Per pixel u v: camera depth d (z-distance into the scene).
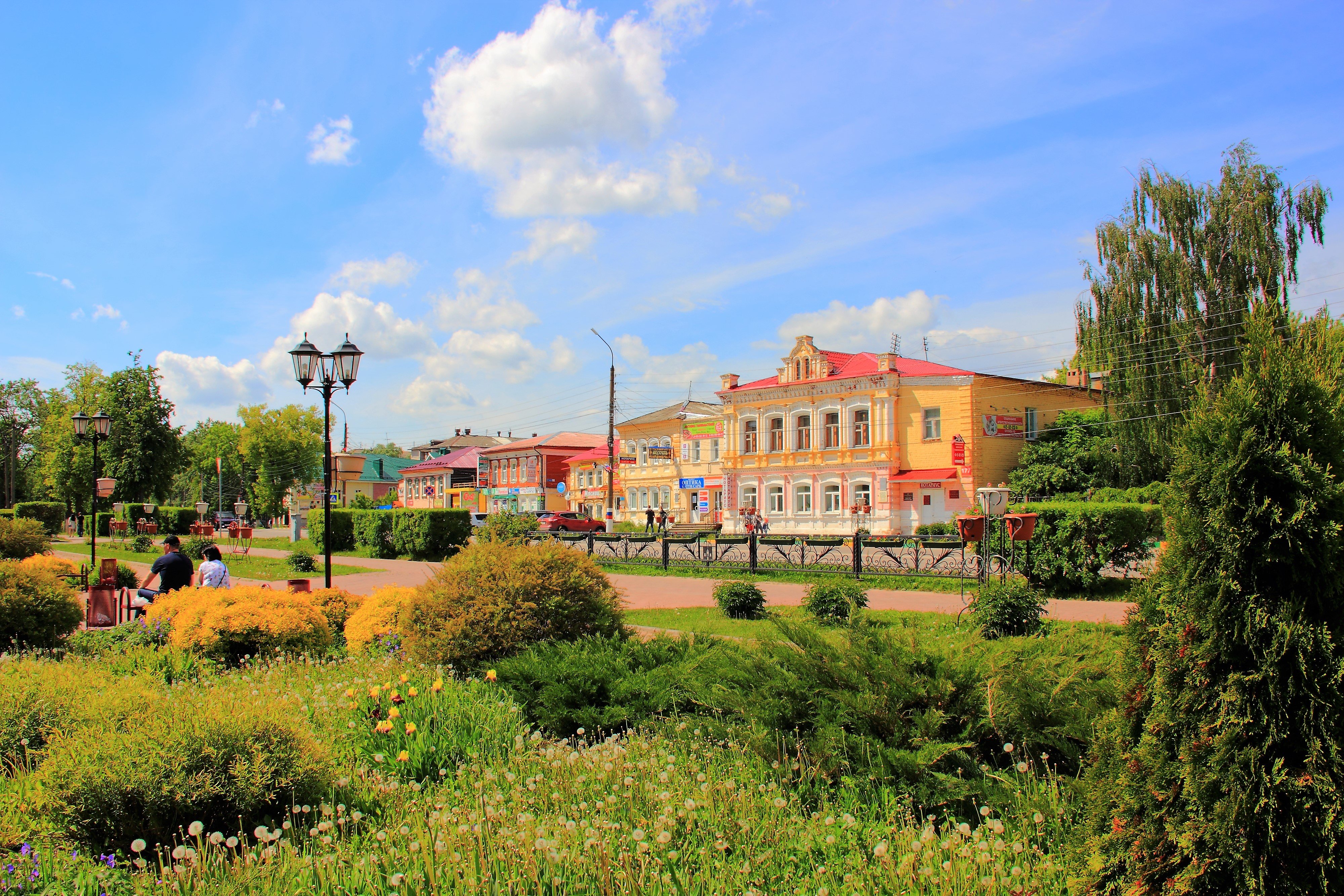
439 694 5.61
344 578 22.70
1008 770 4.25
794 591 16.61
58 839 3.59
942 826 3.78
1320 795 2.55
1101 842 2.94
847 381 39.69
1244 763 2.68
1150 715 2.88
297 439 76.88
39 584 9.37
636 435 54.06
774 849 3.46
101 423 22.34
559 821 3.62
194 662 7.76
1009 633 9.56
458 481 76.31
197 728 3.95
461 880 3.17
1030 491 34.50
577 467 59.84
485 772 4.38
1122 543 13.84
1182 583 2.88
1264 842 2.62
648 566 22.44
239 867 3.27
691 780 4.26
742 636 10.59
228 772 3.85
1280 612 2.70
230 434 80.19
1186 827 2.71
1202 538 2.88
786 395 42.56
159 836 3.68
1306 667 2.63
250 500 83.50
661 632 7.45
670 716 5.48
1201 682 2.80
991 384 37.16
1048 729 4.16
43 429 59.81
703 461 48.50
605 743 4.91
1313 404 2.77
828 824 3.73
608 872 3.14
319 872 3.21
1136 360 30.66
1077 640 5.28
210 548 11.89
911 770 4.04
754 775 4.36
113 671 7.21
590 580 7.77
